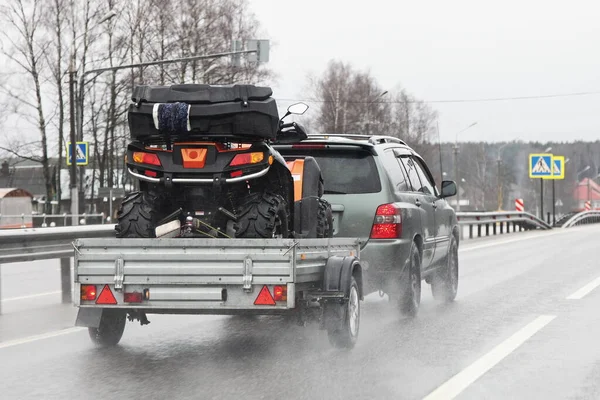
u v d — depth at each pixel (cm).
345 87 11638
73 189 4803
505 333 1237
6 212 7531
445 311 1484
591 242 3819
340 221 1309
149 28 7581
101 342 1112
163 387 879
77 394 847
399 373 954
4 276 2250
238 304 966
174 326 1313
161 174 1086
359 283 1137
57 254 1684
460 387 884
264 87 1073
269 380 914
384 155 1345
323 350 1102
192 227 1075
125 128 7731
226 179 1070
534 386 892
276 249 959
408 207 1359
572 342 1160
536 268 2356
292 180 1148
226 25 7919
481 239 4200
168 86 1088
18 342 1155
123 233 1100
